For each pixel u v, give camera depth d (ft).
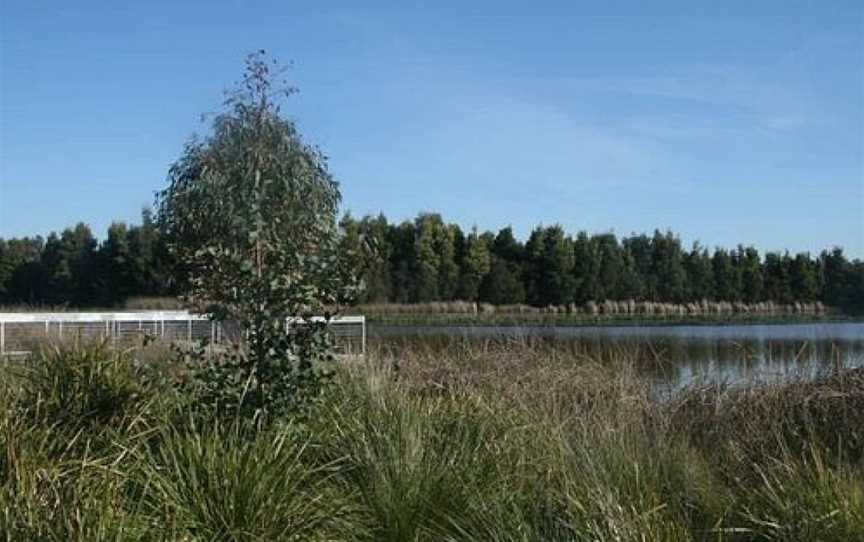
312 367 24.34
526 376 38.24
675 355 47.29
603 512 18.89
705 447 29.89
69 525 15.17
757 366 36.24
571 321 112.78
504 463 23.15
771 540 20.92
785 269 152.35
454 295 164.76
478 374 38.88
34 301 177.47
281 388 23.35
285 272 24.03
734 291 163.12
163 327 62.64
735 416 32.53
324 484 20.83
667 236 168.86
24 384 23.04
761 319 124.47
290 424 21.80
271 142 38.29
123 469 18.74
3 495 15.94
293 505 18.44
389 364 33.24
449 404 27.40
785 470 23.50
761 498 22.50
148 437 21.11
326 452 22.65
